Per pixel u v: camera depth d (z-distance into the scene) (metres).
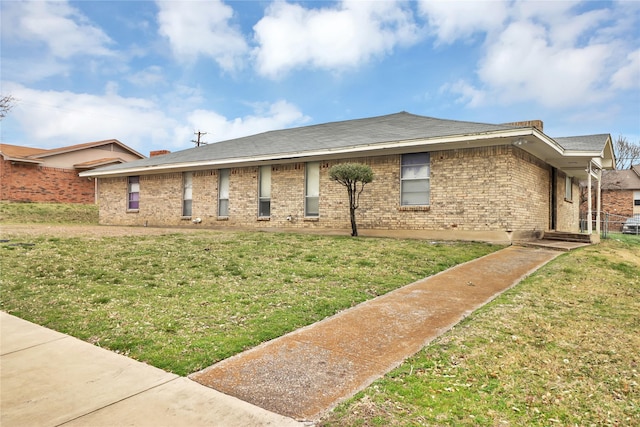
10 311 5.52
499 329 4.54
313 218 15.09
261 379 3.48
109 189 22.11
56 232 13.76
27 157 27.42
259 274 7.39
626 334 4.41
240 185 17.09
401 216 13.27
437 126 14.18
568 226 18.95
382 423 2.72
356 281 6.94
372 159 13.85
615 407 2.93
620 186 32.06
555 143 12.53
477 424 2.70
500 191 11.73
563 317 4.97
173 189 19.22
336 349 4.14
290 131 20.31
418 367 3.63
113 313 5.27
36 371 3.66
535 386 3.25
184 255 9.17
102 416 2.87
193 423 2.77
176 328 4.72
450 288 6.60
